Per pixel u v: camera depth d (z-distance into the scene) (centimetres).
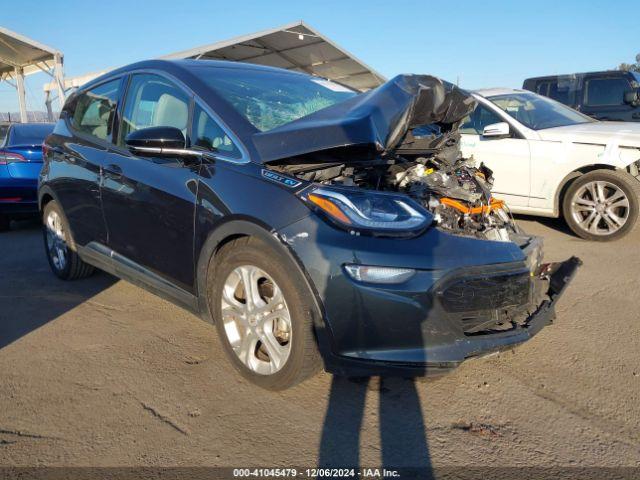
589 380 312
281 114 343
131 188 364
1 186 709
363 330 258
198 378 316
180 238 330
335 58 1680
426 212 278
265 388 296
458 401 291
